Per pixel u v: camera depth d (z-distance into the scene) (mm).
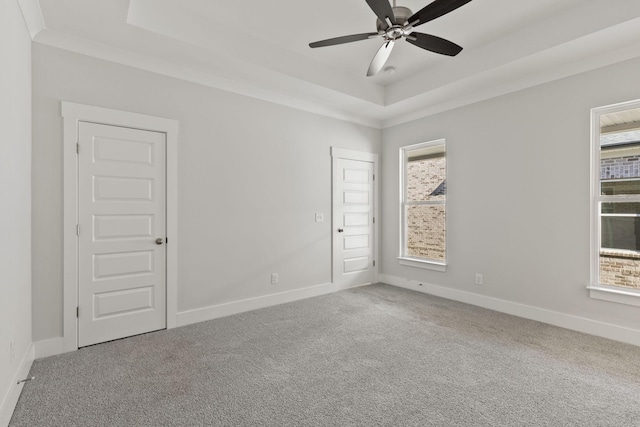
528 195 3346
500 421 1711
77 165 2627
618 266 2830
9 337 1774
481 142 3762
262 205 3758
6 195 1732
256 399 1919
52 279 2518
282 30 2996
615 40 2592
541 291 3254
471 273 3867
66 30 2469
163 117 3057
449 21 2830
